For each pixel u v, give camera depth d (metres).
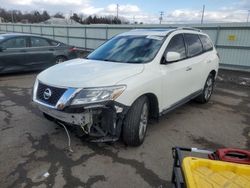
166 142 3.83
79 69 3.61
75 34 20.81
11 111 5.02
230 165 1.74
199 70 5.22
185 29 5.14
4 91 6.72
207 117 5.11
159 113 4.01
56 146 3.57
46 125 4.30
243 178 1.65
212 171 1.71
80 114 3.06
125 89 3.19
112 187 2.72
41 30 25.16
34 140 3.74
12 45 8.56
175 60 4.00
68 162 3.17
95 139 3.27
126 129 3.39
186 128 4.46
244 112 5.57
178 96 4.54
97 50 4.71
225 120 4.98
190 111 5.48
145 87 3.47
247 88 8.39
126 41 4.56
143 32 4.78
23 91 6.75
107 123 3.20
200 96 5.82
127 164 3.17
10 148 3.49
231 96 7.12
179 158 1.92
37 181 2.79
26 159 3.21
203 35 5.89
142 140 3.67
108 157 3.31
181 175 1.85
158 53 4.01
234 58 12.20
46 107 3.28
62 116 3.18
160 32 4.59
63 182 2.78
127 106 3.22
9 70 8.55
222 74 10.91
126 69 3.54
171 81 4.15
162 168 3.11
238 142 3.99
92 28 19.03
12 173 2.92
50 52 9.62
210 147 3.76
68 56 10.30
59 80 3.29
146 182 2.83
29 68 9.09
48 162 3.16
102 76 3.26
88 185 2.74
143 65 3.72
